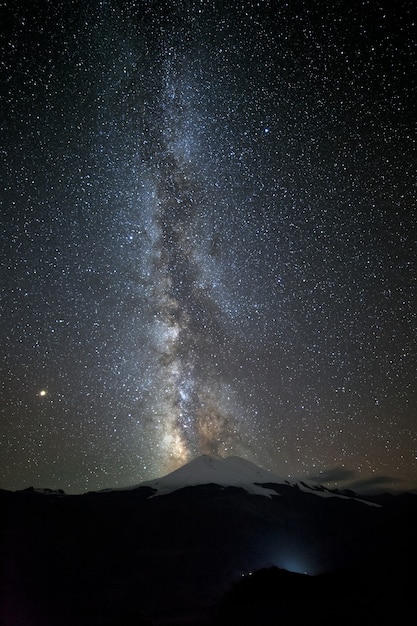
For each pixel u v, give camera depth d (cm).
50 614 2469
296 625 1564
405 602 1673
